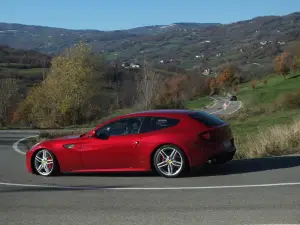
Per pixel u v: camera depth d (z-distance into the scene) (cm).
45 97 4422
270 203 615
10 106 4725
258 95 7650
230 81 9919
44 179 898
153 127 855
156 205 631
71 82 4291
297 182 750
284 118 2994
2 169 1077
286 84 8944
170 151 836
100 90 4584
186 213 581
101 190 758
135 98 4200
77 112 4350
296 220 531
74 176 916
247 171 878
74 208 633
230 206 607
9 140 2081
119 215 585
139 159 850
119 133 877
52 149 920
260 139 1247
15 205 664
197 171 898
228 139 884
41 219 579
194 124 838
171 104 4134
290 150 1153
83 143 894
